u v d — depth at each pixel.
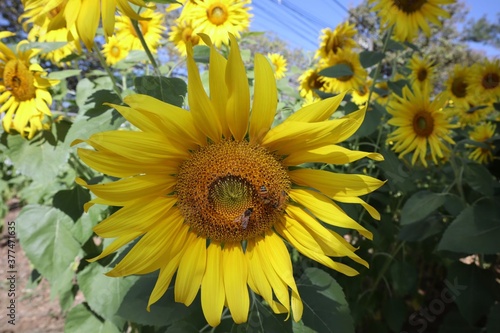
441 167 0.42
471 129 0.50
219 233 0.19
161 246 0.18
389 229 0.39
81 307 0.34
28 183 0.57
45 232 0.30
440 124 0.32
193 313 0.23
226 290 0.18
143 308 0.21
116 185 0.16
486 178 0.31
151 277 0.22
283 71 0.56
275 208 0.18
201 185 0.18
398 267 0.39
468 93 0.49
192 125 0.17
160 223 0.18
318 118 0.16
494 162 0.45
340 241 0.17
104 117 0.23
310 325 0.20
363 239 0.41
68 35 0.20
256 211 0.18
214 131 0.17
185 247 0.19
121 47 0.43
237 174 0.18
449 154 0.35
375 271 0.43
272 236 0.19
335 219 0.17
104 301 0.28
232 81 0.15
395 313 0.40
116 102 0.24
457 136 0.46
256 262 0.19
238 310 0.18
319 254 0.18
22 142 0.28
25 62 0.27
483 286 0.31
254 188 0.18
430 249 0.48
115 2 0.17
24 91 0.27
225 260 0.19
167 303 0.21
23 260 0.74
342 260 0.39
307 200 0.18
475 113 0.49
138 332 0.31
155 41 0.42
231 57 0.15
